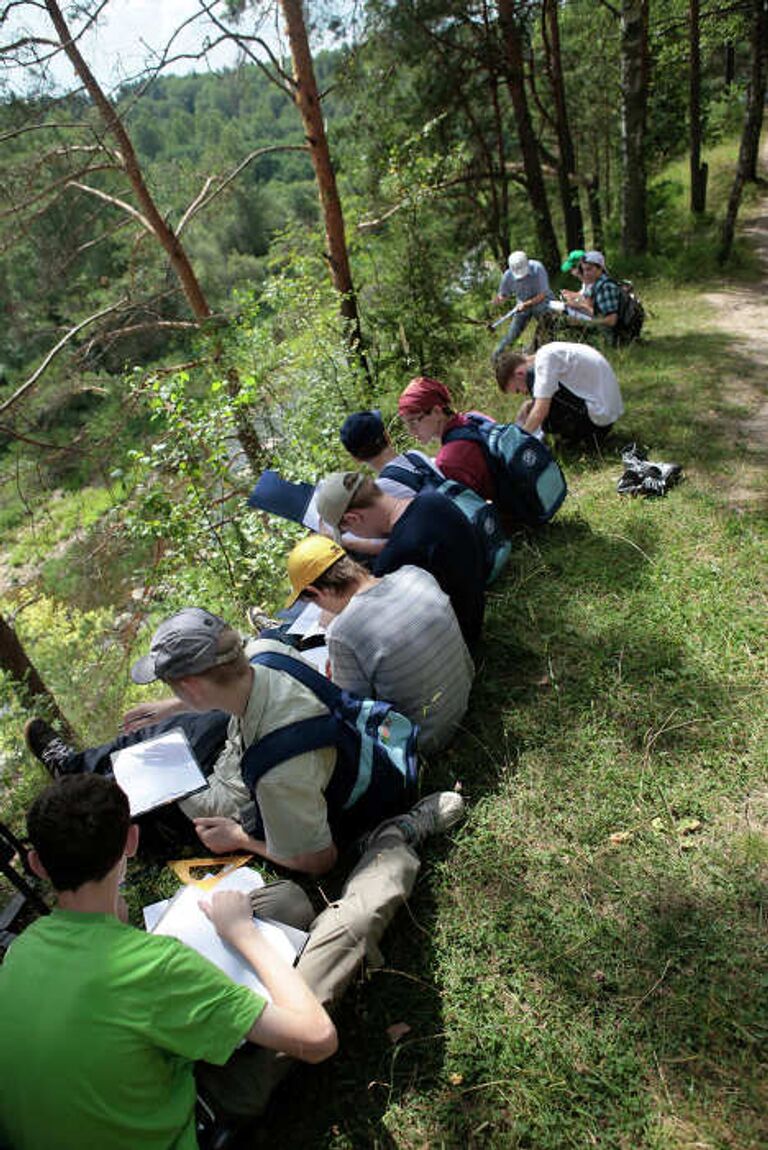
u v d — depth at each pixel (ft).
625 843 8.30
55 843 5.37
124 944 5.41
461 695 9.72
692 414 19.25
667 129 54.34
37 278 33.24
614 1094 6.27
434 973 7.42
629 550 13.53
